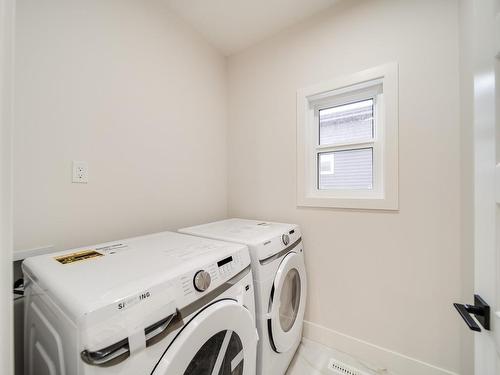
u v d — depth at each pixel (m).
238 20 1.68
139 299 0.56
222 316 0.73
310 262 1.65
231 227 1.48
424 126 1.26
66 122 1.08
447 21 1.20
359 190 1.54
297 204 1.71
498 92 0.54
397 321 1.35
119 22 1.29
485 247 0.59
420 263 1.28
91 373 0.46
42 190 1.01
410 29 1.30
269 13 1.61
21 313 0.93
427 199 1.26
